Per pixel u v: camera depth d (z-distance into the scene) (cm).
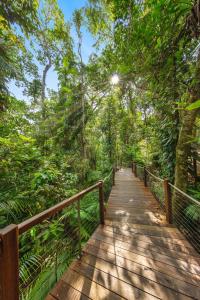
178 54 288
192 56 251
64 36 661
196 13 202
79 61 661
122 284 159
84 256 205
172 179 425
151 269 181
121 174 1032
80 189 526
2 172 321
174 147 427
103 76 602
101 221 304
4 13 362
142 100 578
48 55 892
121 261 195
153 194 503
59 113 672
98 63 620
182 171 360
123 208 398
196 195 358
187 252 213
